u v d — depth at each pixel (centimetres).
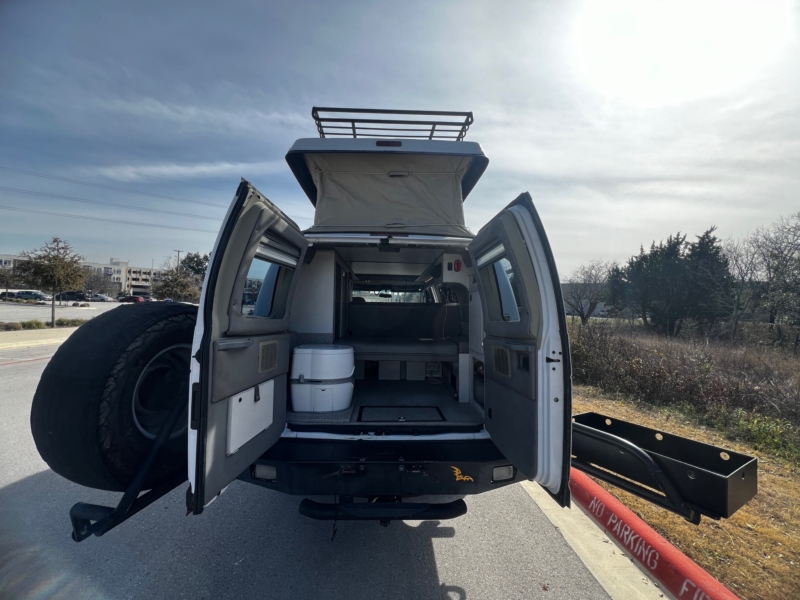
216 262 198
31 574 267
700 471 220
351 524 338
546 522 349
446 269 388
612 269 2894
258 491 398
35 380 870
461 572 278
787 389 632
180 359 274
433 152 411
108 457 219
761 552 293
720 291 2070
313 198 537
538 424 222
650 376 734
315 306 378
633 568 286
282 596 249
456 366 389
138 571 271
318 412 331
